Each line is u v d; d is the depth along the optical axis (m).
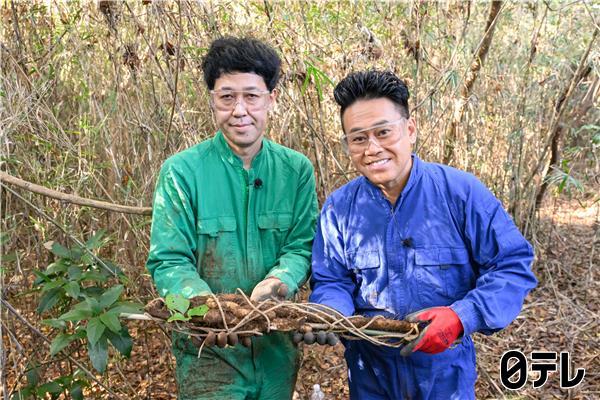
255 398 1.93
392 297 1.76
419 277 1.73
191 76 2.90
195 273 1.77
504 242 1.68
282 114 3.02
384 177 1.66
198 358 1.86
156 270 1.79
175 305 1.57
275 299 1.65
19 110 2.62
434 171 1.76
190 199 1.82
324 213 1.85
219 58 1.71
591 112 4.45
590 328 3.36
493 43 4.01
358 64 2.94
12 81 2.70
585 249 4.50
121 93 2.86
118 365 2.83
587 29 4.03
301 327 1.60
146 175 2.85
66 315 1.85
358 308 1.84
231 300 1.66
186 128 2.71
